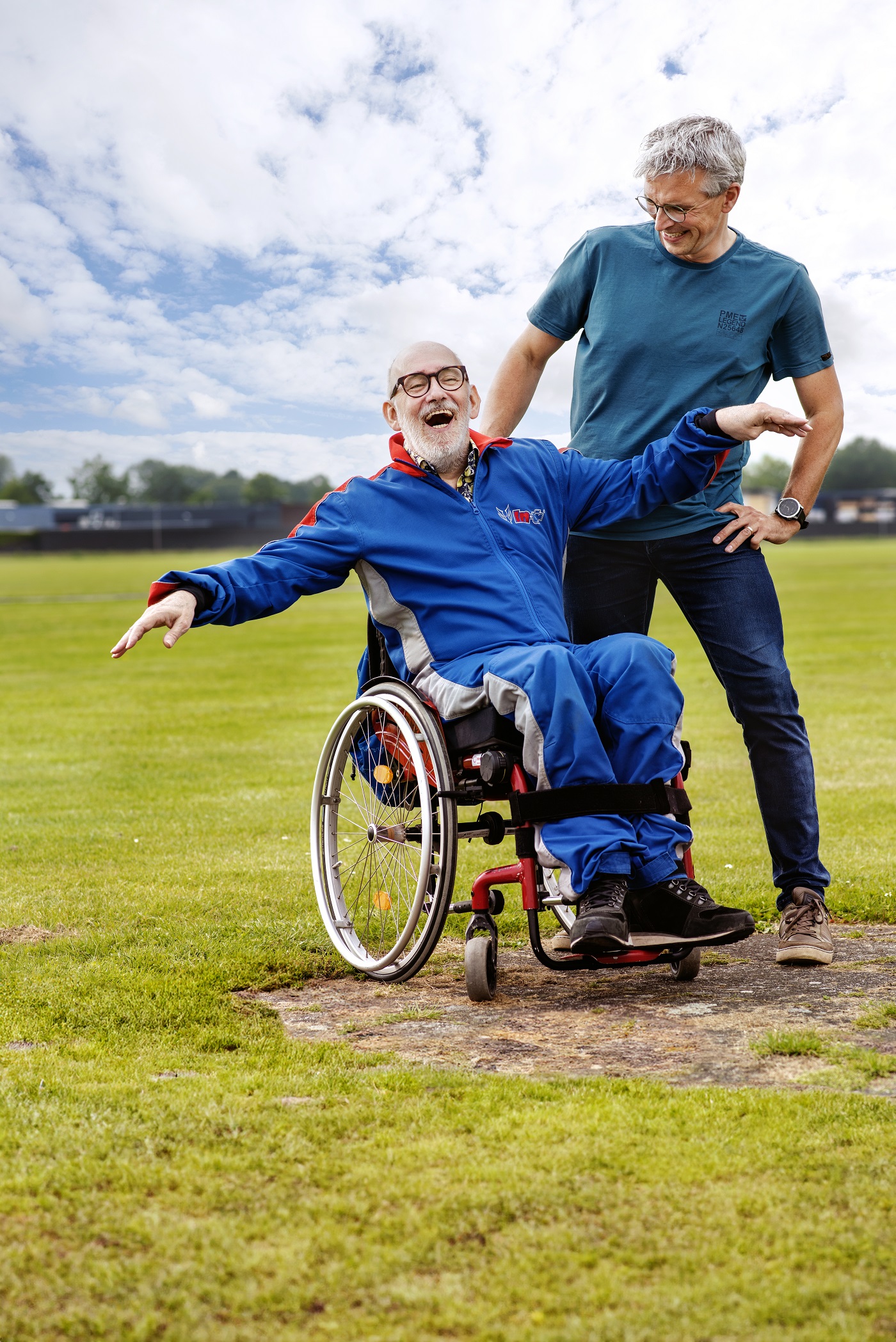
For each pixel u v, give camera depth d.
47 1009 2.91
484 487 3.23
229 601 2.93
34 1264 1.67
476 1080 2.37
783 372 3.60
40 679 12.98
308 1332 1.51
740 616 3.44
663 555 3.51
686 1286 1.60
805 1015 2.79
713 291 3.48
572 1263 1.65
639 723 2.87
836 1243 1.69
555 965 2.89
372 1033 2.76
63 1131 2.10
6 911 3.94
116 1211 1.81
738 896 4.03
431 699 3.07
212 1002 2.97
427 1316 1.54
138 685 12.30
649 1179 1.89
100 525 83.81
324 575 3.10
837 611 21.20
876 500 84.12
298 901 4.07
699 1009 2.88
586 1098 2.26
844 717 8.83
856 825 5.21
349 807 4.68
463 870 4.56
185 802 6.15
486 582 3.11
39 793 6.45
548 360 3.88
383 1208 1.81
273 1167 1.95
